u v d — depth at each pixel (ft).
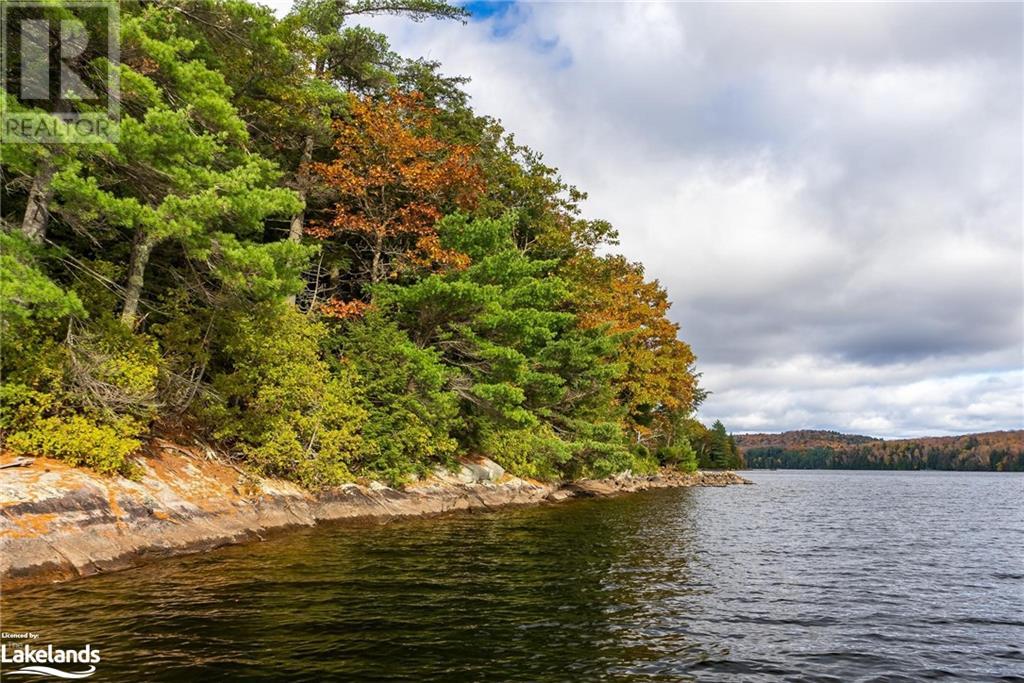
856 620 30.01
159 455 47.57
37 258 40.73
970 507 124.98
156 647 21.72
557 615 28.40
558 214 122.62
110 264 49.19
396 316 83.25
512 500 88.99
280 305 53.57
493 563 40.68
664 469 202.08
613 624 27.32
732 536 63.26
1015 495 186.39
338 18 87.30
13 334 36.99
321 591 30.55
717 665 22.58
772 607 32.04
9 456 35.63
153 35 46.65
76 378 40.75
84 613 25.44
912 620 30.35
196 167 40.81
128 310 47.80
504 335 85.35
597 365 113.70
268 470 56.29
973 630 28.91
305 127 80.64
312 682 19.21
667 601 32.32
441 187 94.12
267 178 50.70
